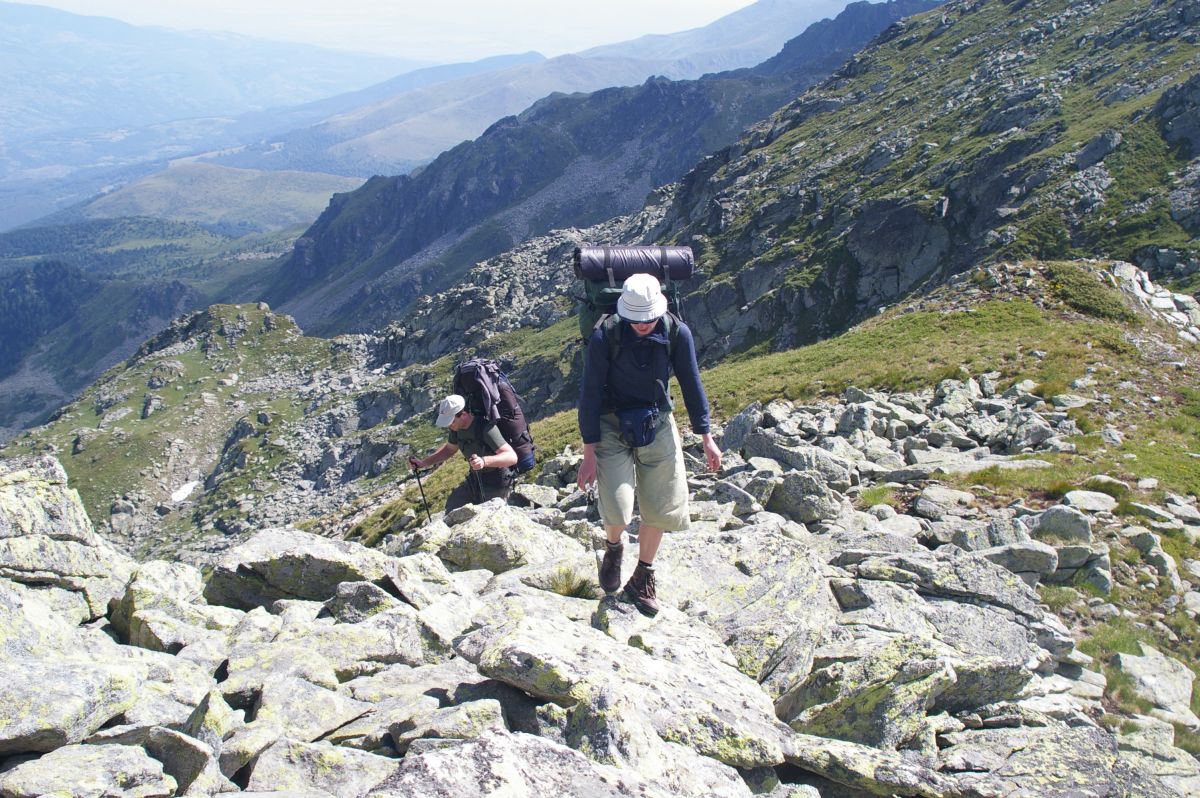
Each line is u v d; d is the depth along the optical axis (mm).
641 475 7680
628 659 6797
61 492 9234
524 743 4930
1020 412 23172
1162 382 28938
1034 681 7961
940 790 5887
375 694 6867
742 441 20812
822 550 11344
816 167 148000
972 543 13031
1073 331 35656
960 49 174875
